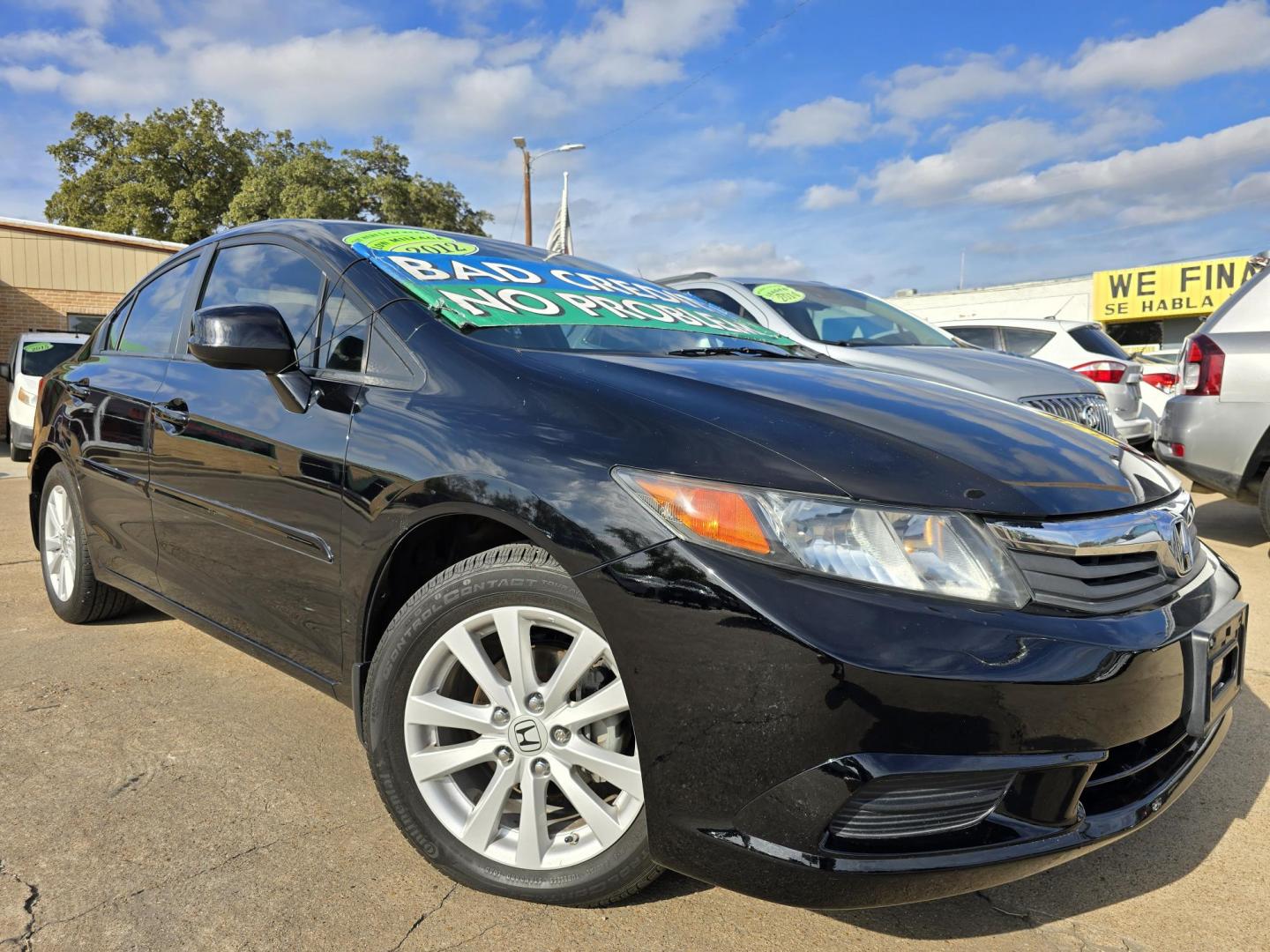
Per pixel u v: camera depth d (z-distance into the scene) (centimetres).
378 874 190
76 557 331
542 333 223
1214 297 2586
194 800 218
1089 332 772
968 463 166
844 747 142
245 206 2886
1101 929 182
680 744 153
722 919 180
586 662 167
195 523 252
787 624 144
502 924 176
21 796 218
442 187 3300
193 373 262
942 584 149
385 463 190
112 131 3102
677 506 155
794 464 158
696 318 282
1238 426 456
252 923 173
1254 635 357
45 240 1736
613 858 169
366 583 194
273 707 275
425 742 186
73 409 323
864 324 582
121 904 177
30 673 299
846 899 147
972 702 142
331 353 224
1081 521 163
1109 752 164
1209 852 210
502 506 169
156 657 317
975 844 149
